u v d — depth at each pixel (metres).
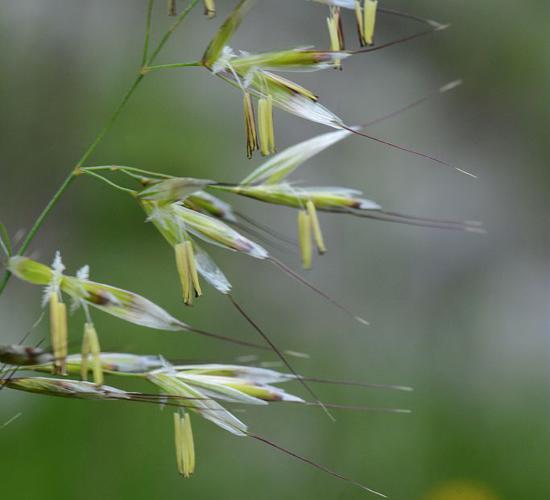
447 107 0.53
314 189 0.22
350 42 0.51
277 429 0.38
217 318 0.43
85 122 0.45
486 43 0.54
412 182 0.52
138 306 0.21
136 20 0.48
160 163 0.45
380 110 0.52
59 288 0.21
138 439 0.33
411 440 0.39
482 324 0.50
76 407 0.33
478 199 0.53
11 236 0.43
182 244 0.22
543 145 0.54
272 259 0.22
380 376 0.44
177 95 0.47
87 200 0.44
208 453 0.35
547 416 0.44
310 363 0.44
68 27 0.46
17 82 0.45
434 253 0.51
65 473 0.32
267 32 0.49
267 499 0.35
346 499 0.36
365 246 0.50
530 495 0.39
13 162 0.44
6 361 0.21
